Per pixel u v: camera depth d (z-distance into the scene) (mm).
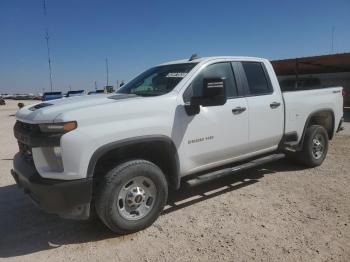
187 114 4574
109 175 3916
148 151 4477
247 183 5926
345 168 6746
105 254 3760
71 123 3672
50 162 3787
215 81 4258
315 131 6609
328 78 24906
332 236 3996
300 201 5059
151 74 5426
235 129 5156
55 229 4391
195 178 4859
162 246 3877
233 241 3936
